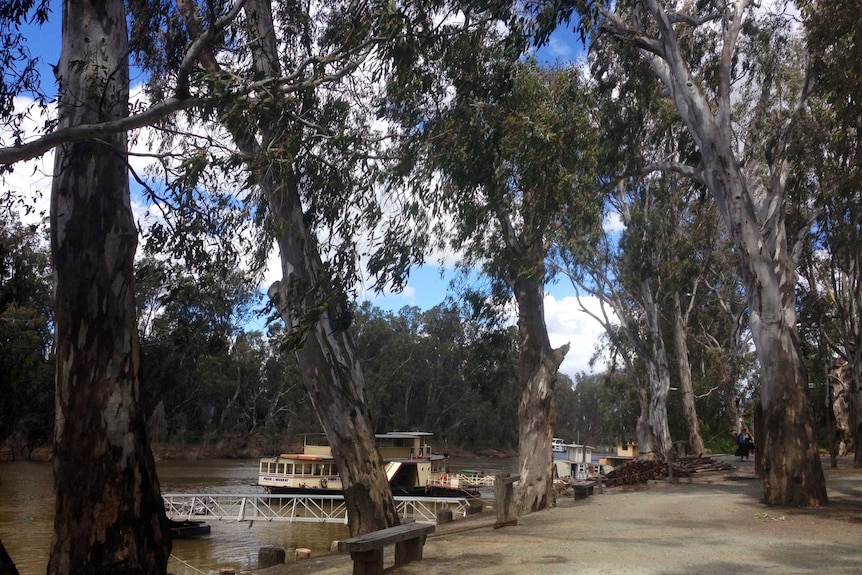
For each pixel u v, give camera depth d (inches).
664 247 1263.5
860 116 624.4
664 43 639.8
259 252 494.0
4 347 592.4
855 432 1056.8
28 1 364.2
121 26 360.5
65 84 346.0
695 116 624.1
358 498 490.3
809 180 821.2
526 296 685.3
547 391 670.5
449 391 3051.2
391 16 384.2
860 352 1053.2
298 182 471.2
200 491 1454.2
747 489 761.0
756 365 1556.3
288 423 2866.6
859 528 451.5
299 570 421.4
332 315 496.1
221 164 386.9
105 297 324.8
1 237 489.1
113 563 304.0
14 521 986.7
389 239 454.0
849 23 549.6
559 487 938.1
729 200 614.2
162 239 451.2
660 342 1355.8
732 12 663.1
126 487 314.5
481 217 573.6
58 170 342.0
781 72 776.9
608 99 792.9
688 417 1513.3
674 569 313.0
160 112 336.2
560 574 306.2
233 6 345.1
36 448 1985.7
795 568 315.3
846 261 1025.5
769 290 598.5
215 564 747.4
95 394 316.5
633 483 921.5
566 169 554.3
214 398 2785.4
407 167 441.1
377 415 2854.3
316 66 387.2
